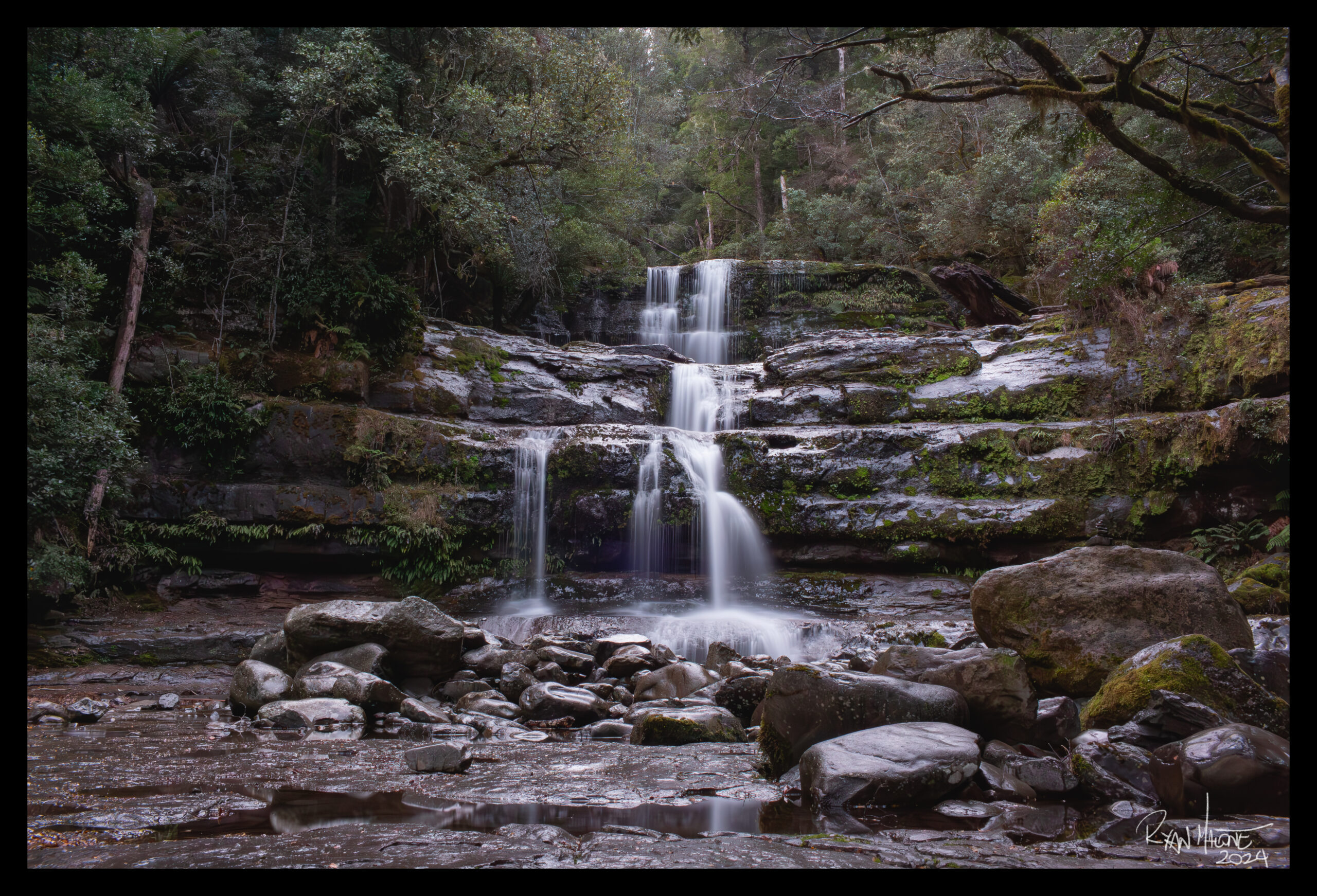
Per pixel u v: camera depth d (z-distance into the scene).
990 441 15.50
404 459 15.70
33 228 13.97
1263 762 4.02
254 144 19.03
